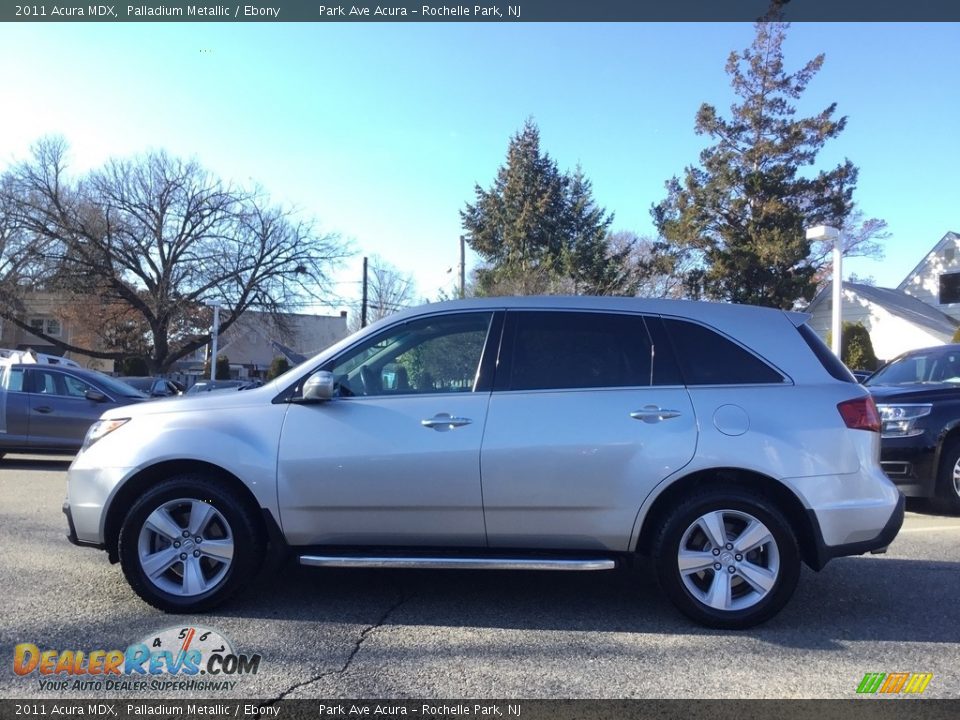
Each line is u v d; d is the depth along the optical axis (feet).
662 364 14.57
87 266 111.24
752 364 14.60
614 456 13.97
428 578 17.38
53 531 21.34
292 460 14.32
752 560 14.05
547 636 13.74
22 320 130.00
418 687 11.61
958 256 100.42
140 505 14.39
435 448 14.14
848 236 143.54
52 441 36.50
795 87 101.04
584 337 14.90
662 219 111.04
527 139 120.98
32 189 109.91
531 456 14.01
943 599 16.15
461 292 111.55
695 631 14.03
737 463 13.83
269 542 15.23
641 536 14.28
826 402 14.26
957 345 29.43
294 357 27.14
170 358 122.21
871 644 13.48
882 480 14.23
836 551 13.89
